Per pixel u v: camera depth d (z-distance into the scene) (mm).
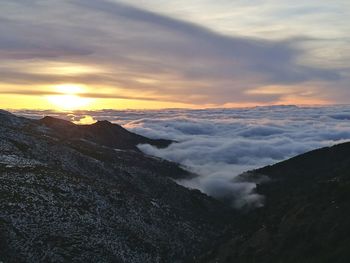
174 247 169125
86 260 123250
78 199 156125
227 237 158875
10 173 154125
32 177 156000
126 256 139250
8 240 112875
